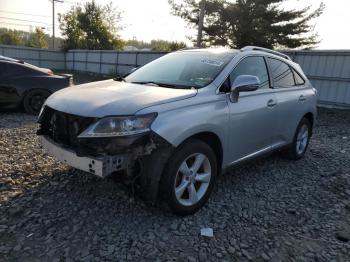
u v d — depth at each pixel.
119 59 25.64
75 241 2.90
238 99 3.84
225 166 3.84
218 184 4.36
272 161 5.55
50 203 3.51
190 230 3.19
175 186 3.21
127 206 3.52
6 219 3.17
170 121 3.04
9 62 8.18
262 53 4.61
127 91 3.45
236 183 4.45
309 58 14.45
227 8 23.62
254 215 3.59
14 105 8.19
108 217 3.30
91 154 2.95
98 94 3.37
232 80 3.89
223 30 24.39
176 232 3.13
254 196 4.08
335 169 5.36
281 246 3.05
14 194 3.65
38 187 3.86
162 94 3.31
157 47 38.56
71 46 38.44
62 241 2.89
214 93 3.61
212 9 23.55
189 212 3.42
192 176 3.39
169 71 4.17
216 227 3.29
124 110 2.97
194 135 3.38
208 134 3.52
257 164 5.33
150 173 3.04
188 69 4.05
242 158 4.12
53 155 3.36
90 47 40.38
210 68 3.94
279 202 3.96
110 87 3.68
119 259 2.70
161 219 3.33
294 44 24.41
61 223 3.15
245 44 23.97
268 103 4.36
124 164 2.98
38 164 4.57
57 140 3.38
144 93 3.35
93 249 2.80
